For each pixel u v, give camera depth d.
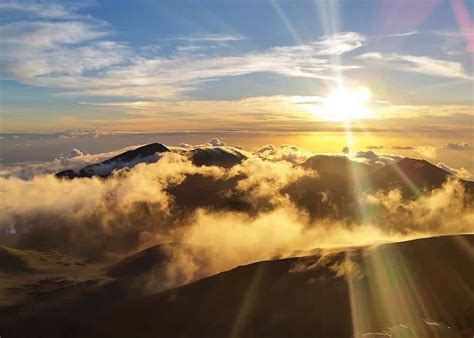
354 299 140.00
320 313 138.25
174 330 149.25
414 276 144.12
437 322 119.94
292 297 147.38
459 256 149.38
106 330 157.38
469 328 120.62
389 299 137.62
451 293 136.00
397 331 110.75
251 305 149.00
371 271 149.50
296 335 132.75
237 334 139.50
